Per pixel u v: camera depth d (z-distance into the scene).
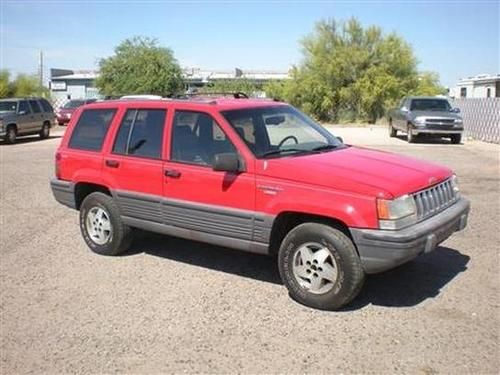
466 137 25.98
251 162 5.71
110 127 7.12
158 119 6.63
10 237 8.30
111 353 4.61
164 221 6.51
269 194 5.56
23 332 5.04
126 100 7.18
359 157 5.93
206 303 5.60
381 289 5.83
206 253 7.27
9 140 24.30
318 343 4.69
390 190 5.04
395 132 27.16
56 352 4.66
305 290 5.44
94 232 7.35
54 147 22.45
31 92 54.66
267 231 5.62
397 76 46.47
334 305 5.29
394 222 5.00
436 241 5.32
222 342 4.75
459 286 5.87
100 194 7.20
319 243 5.30
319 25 47.94
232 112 6.15
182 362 4.44
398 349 4.55
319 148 6.24
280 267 5.61
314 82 46.41
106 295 5.88
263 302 5.59
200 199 6.09
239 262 6.88
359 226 5.05
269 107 6.59
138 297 5.80
